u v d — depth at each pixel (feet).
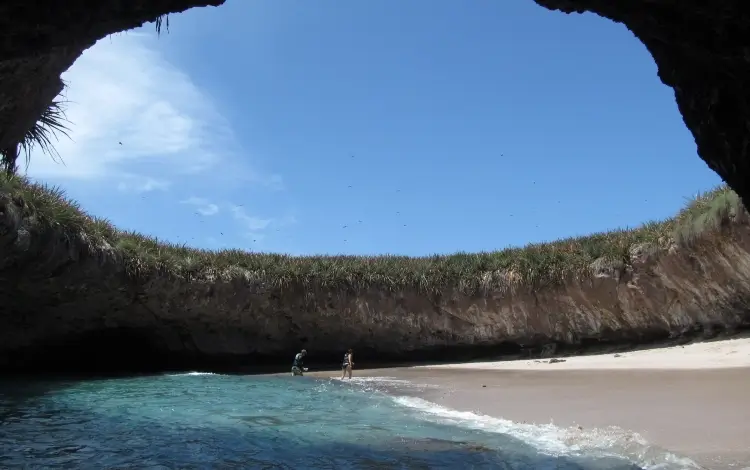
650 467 19.44
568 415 30.32
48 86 24.56
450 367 70.03
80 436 27.89
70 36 17.28
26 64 20.53
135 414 35.22
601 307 70.28
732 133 21.54
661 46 22.44
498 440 25.63
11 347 64.59
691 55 20.92
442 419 32.40
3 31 15.65
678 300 64.85
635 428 25.52
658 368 48.26
